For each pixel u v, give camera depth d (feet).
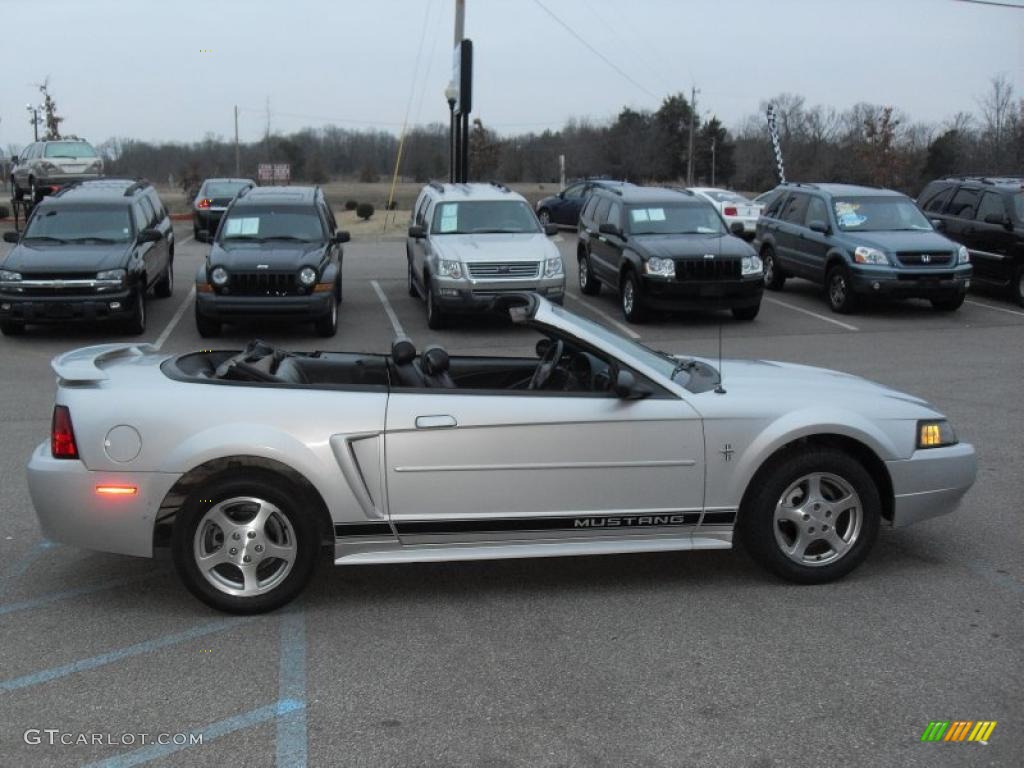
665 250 47.42
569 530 16.14
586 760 11.55
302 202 47.91
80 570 17.79
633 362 16.46
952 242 50.62
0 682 13.55
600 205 56.39
